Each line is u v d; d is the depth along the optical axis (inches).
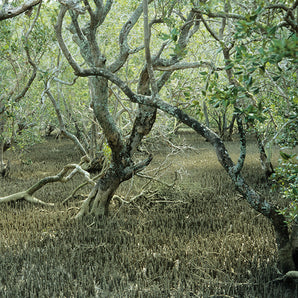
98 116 265.7
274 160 582.9
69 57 187.5
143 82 272.2
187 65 220.1
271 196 363.6
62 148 859.4
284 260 173.9
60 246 230.7
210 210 323.3
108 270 195.5
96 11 227.0
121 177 290.0
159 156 663.8
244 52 104.0
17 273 200.5
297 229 172.4
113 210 321.1
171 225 280.8
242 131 169.8
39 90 470.3
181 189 356.5
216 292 173.0
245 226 266.5
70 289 178.7
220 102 119.3
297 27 116.8
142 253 221.5
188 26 253.3
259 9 98.0
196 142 933.8
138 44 420.8
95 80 256.1
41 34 289.9
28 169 581.6
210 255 215.8
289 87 178.7
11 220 297.7
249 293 169.5
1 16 188.7
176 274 186.9
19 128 471.8
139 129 280.8
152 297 169.8
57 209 327.6
